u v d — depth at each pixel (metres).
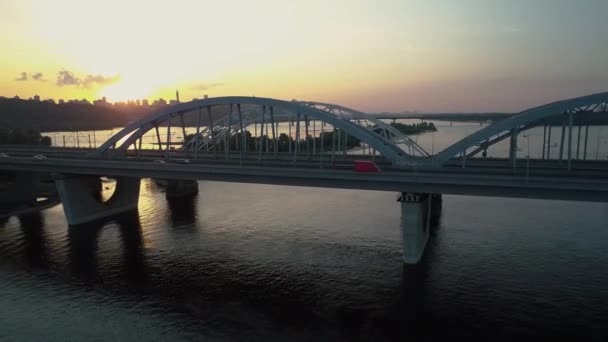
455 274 47.81
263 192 101.06
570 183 41.25
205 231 67.94
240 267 51.75
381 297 42.78
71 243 63.22
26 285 47.53
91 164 70.44
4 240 65.00
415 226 50.91
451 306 40.41
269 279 47.94
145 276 49.62
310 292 44.38
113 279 48.91
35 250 59.88
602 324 36.44
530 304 40.22
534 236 60.62
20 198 93.44
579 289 43.03
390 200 88.50
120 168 68.25
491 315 38.50
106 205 80.50
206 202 90.88
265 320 38.81
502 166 55.47
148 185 115.19
